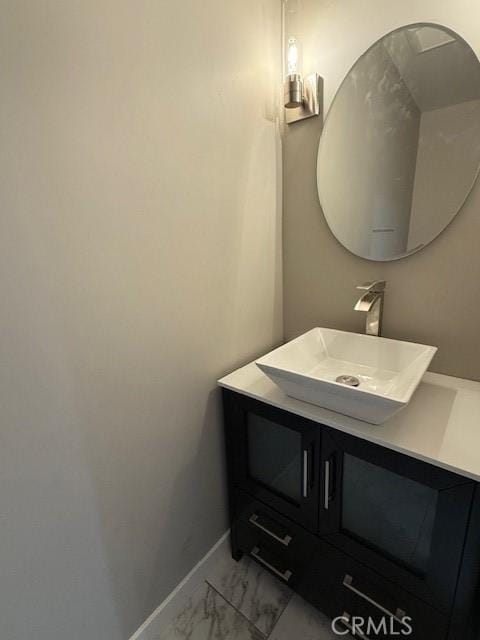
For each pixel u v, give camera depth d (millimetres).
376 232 1199
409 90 1040
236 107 1106
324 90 1198
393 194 1137
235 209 1178
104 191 790
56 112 685
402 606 919
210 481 1271
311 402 979
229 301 1225
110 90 767
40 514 777
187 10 902
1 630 750
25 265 678
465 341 1104
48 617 831
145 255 906
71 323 771
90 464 861
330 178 1256
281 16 1218
